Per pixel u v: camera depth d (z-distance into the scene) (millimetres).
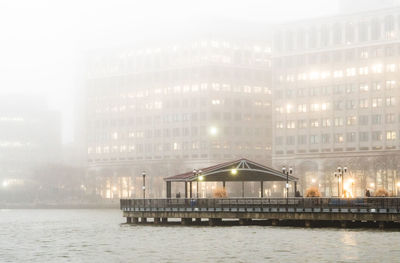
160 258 97375
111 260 97000
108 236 128750
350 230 122188
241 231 125625
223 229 130625
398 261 90312
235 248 104000
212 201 135625
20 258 101375
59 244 119375
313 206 123562
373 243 104812
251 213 131000
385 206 116812
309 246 103500
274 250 100875
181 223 144000
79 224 172750
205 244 109688
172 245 110125
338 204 121062
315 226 130125
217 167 140625
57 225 171375
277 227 130875
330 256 94438
